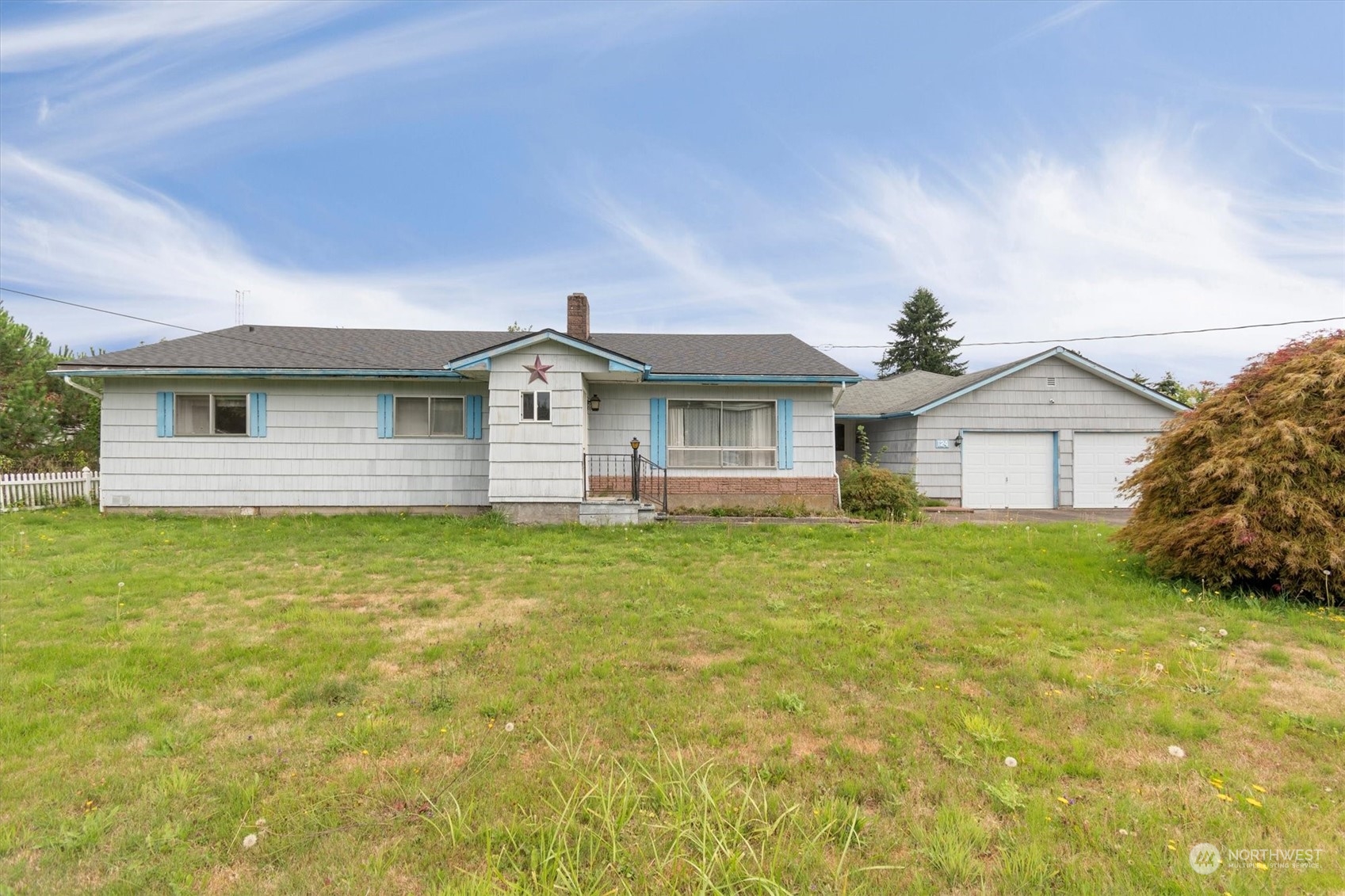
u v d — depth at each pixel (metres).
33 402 17.70
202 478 12.30
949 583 6.88
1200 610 5.89
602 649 4.77
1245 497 6.23
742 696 3.93
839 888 2.24
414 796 2.82
